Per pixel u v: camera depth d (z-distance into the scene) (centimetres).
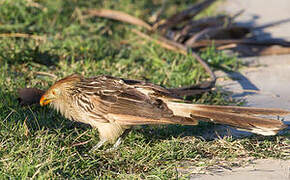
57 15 1688
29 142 838
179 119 798
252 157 855
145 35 1596
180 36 1614
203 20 1717
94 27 1686
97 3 1948
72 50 1390
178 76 1259
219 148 886
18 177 728
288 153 858
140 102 820
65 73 1228
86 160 817
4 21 1573
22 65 1280
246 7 2327
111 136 858
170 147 872
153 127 973
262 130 802
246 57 1554
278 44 1588
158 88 856
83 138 913
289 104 1116
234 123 805
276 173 783
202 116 817
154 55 1430
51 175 734
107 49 1464
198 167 813
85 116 855
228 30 1727
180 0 2284
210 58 1441
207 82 1173
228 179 766
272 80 1313
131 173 788
